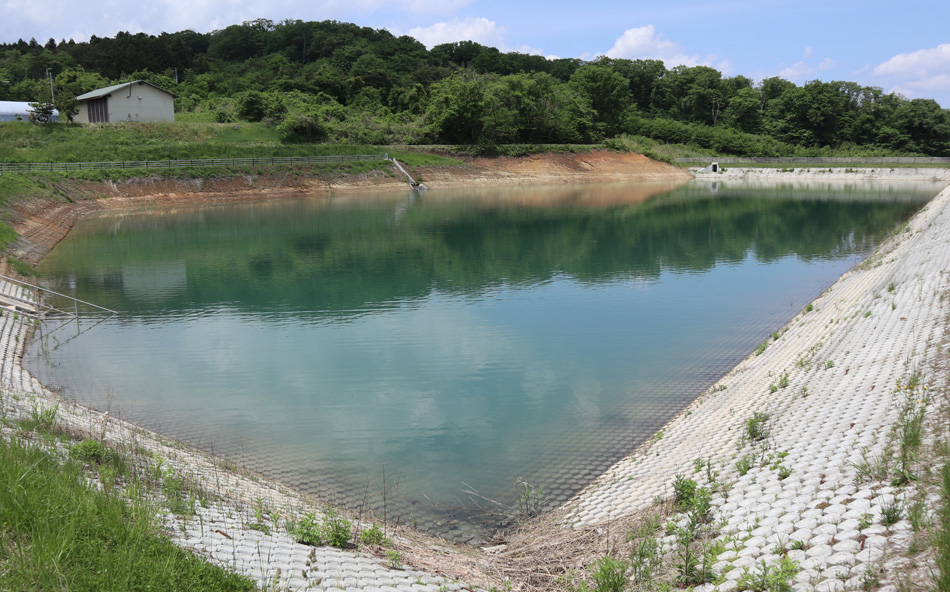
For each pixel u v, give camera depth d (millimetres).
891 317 17688
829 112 131250
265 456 14891
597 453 14648
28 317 26406
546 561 9312
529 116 107625
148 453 11977
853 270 33406
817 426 11430
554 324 26281
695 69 152500
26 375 19844
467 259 40250
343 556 8531
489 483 13312
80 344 23969
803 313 26266
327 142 89750
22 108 83812
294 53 160000
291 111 91812
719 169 114500
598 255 41719
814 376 15172
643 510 10359
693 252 42656
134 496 8594
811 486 8922
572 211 64000
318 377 20453
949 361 12148
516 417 17047
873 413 10977
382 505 12344
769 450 11102
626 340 23953
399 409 17766
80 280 34219
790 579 6879
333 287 33031
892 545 6891
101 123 77875
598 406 17656
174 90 111875
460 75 112250
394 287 33031
